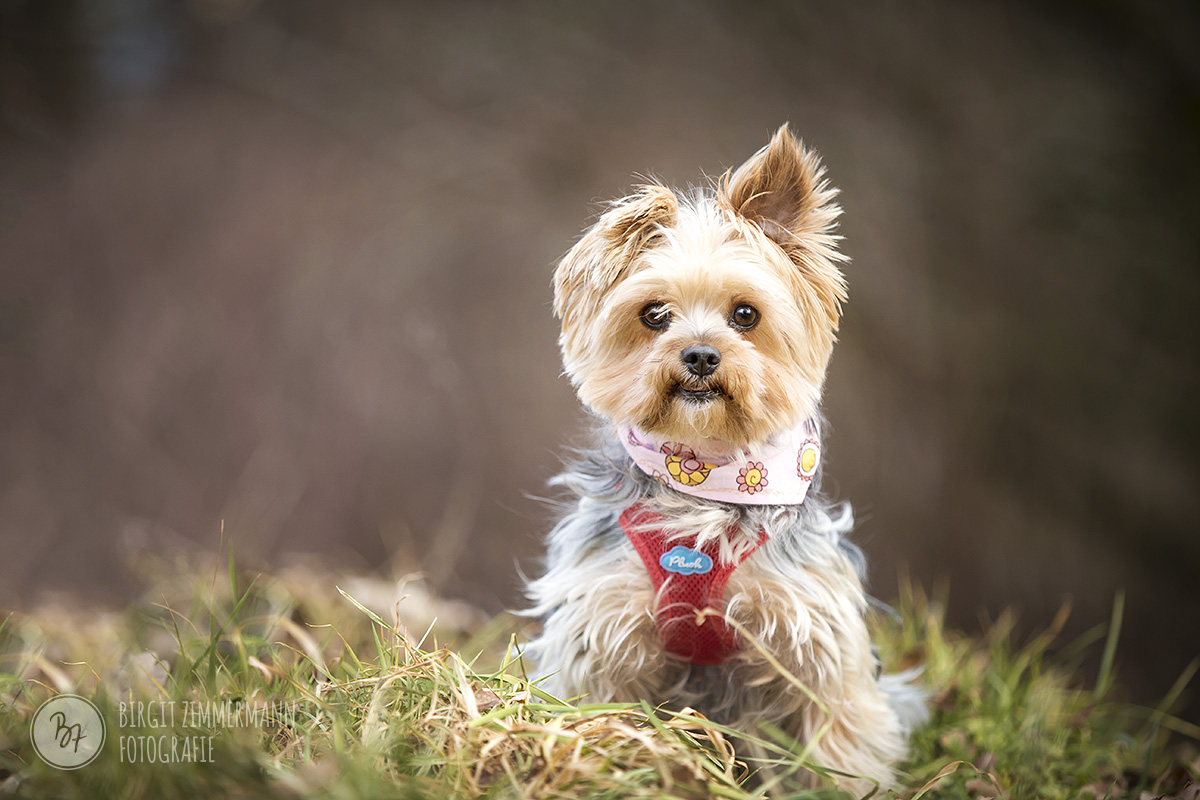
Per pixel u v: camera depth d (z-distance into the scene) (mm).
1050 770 3650
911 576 10695
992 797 3330
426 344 11438
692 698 3383
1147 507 11172
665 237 3389
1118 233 11656
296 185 12648
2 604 6223
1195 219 11523
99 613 5027
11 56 12852
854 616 3248
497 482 10719
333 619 4488
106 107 13242
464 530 10211
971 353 11391
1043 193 11797
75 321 11500
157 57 13633
